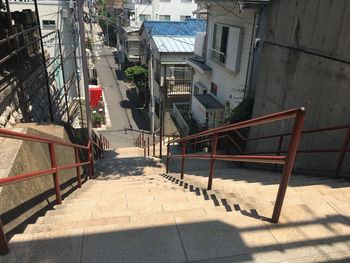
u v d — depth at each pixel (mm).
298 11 5297
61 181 5008
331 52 4590
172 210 3160
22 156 3953
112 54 40438
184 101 18188
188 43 18156
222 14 10844
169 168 8492
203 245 2402
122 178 7465
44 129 6324
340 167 4473
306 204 2926
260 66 6699
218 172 6414
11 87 5961
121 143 16016
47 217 3234
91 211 3484
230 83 10758
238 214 2797
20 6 13539
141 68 22594
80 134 8703
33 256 2295
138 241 2457
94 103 18859
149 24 19359
